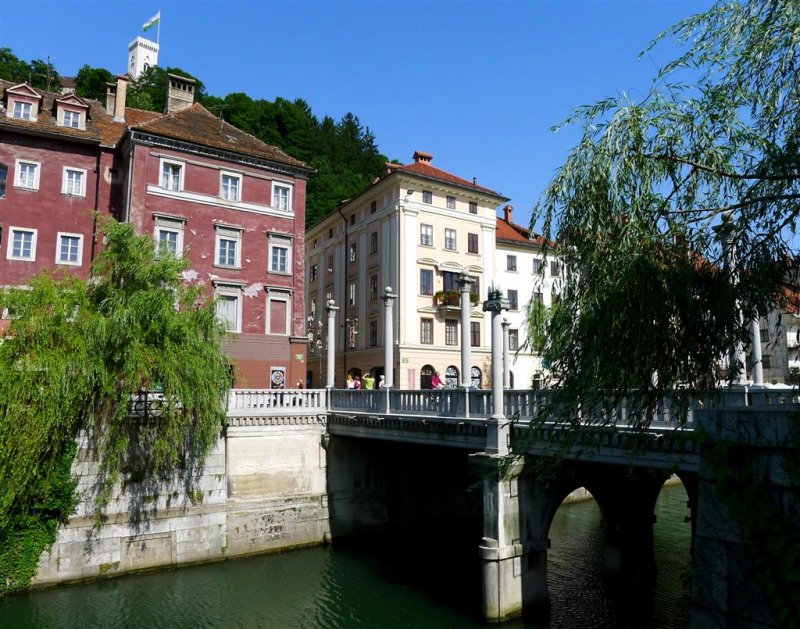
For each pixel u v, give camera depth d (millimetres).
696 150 6578
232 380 21484
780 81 6598
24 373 16641
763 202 6430
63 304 17953
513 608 15328
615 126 6711
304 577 19734
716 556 5715
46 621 15883
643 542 19719
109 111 35188
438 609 16891
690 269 6391
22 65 61656
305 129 69125
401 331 37562
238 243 30344
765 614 5281
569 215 6980
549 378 7402
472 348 40688
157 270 20109
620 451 12633
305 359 31469
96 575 18828
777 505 5363
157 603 17266
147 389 19344
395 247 38688
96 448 18781
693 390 6645
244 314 30000
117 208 29938
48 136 28766
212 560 21016
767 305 6461
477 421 16266
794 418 5258
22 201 28016
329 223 47875
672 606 16656
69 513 18406
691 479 16016
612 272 6598
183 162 29344
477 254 41969
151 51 137500
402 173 38281
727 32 6793
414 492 26406
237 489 22078
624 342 6445
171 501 20438
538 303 7578
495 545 15141
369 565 21188
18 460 16422
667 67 7000
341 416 23188
